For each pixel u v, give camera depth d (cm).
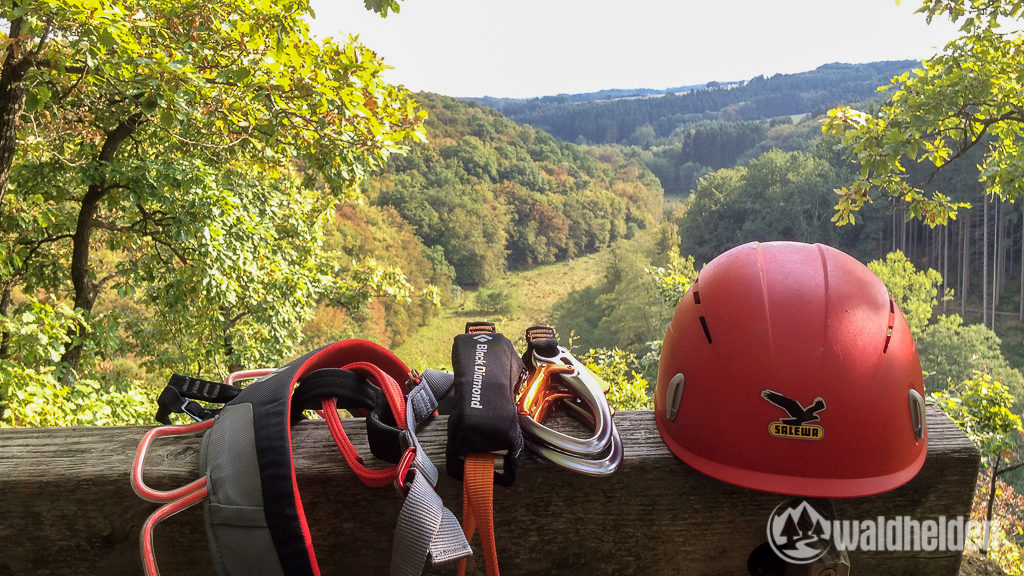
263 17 602
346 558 93
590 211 12700
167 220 879
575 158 15600
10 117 598
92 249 1130
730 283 98
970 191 6869
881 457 91
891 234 8569
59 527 89
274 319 1198
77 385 697
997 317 6894
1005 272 7556
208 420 84
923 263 8175
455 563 95
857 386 89
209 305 1109
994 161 929
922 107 924
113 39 467
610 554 97
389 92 682
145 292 1077
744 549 98
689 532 97
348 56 621
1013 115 904
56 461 89
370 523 92
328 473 89
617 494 95
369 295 1511
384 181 10569
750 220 9531
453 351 89
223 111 670
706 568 99
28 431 96
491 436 76
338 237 6644
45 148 865
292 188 1334
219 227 888
